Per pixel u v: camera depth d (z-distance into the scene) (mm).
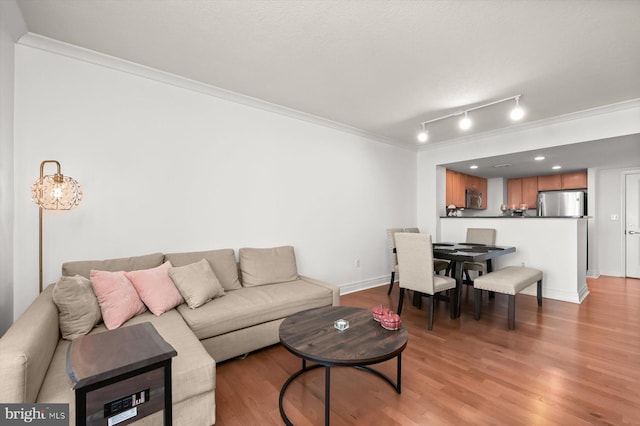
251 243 3244
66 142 2236
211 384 1487
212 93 2945
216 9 1809
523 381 1933
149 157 2604
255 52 2291
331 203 4039
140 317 2004
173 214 2727
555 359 2223
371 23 1933
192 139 2846
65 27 1985
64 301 1664
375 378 1995
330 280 4027
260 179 3322
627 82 2725
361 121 3904
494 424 1538
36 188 1916
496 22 1904
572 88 2861
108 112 2410
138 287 2100
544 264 3951
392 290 4352
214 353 2082
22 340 1154
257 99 3199
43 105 2152
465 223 4812
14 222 2041
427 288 2912
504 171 5809
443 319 3119
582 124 3547
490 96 3076
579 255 3777
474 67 2488
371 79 2725
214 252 2818
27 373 1077
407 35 2059
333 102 3279
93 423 944
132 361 1024
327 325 1883
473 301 3785
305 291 2707
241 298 2451
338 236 4129
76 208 2264
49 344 1394
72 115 2262
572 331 2756
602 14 1809
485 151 4469
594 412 1626
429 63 2434
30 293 2094
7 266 1929
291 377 1969
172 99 2732
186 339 1703
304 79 2742
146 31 2031
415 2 1735
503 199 6609
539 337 2627
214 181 2980
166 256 2562
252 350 2281
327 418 1450
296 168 3654
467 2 1732
